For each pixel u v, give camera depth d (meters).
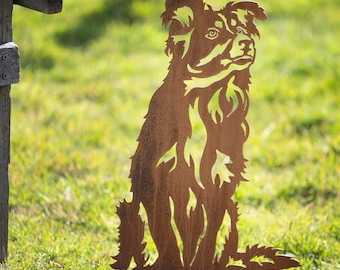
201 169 5.45
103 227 6.84
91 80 11.55
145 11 14.16
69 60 12.22
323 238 6.58
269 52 12.48
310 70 11.73
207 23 5.27
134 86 11.41
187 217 5.50
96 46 12.85
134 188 5.42
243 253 5.55
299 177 8.12
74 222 6.95
